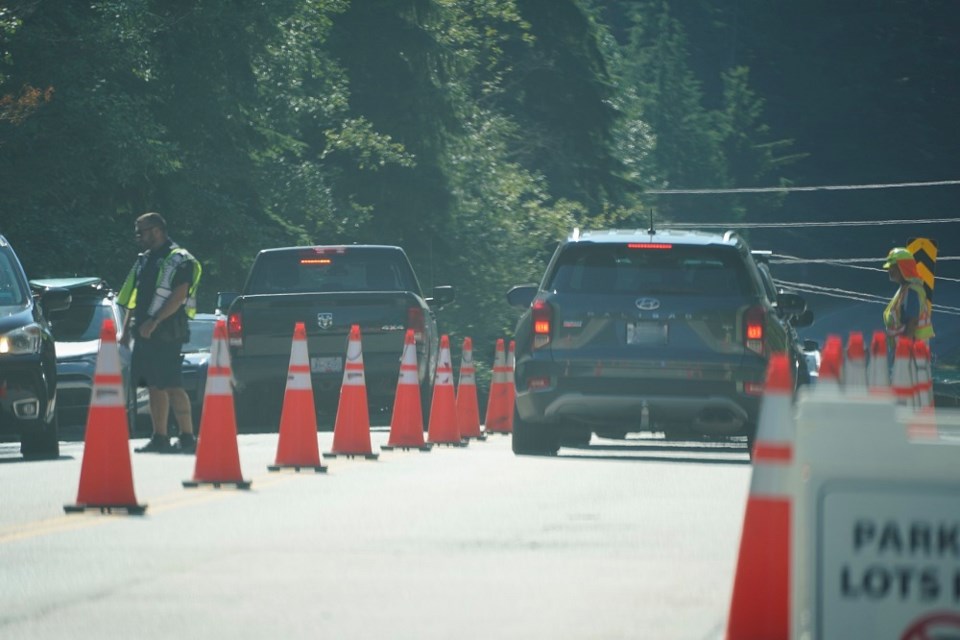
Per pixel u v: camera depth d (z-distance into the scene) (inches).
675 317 1748.3
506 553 1023.6
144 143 3555.6
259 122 4247.0
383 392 2428.6
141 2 3673.7
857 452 522.6
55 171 3565.5
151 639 756.0
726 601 859.4
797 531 529.3
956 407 2992.1
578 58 6752.0
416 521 1181.1
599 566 975.0
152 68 3809.1
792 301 1988.2
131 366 1857.8
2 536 1092.5
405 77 5369.1
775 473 604.4
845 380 1718.8
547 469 1625.2
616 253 1785.2
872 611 522.0
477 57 6294.3
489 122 5841.5
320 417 3002.0
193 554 1014.4
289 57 4483.3
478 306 5393.7
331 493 1371.8
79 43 3599.9
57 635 764.6
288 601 852.6
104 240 3671.3
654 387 1745.8
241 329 2407.7
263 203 4237.2
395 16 5364.2
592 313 1759.4
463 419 2298.2
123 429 1237.7
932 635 518.9
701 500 1330.0
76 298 2529.5
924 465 518.3
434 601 855.7
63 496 1358.3
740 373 1742.1
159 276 1833.2
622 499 1337.4
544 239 5821.9
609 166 6796.3
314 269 2532.0
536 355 1769.2
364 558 1000.2
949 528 517.0
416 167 5265.8
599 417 1770.4
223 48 4069.9
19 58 3518.7
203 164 4033.0
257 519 1187.9
